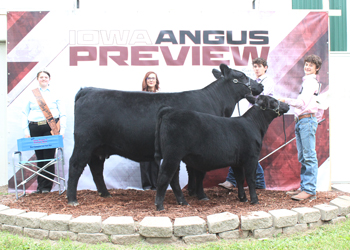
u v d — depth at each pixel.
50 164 5.09
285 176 5.82
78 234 3.47
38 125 5.23
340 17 6.82
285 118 5.83
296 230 3.72
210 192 5.34
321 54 5.85
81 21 5.67
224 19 5.80
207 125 4.00
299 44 5.84
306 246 3.18
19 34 5.61
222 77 5.01
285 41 5.84
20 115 5.62
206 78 5.80
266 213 3.74
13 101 5.61
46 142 4.99
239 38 5.81
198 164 4.07
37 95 5.24
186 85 5.79
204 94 4.79
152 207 4.21
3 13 5.59
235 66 5.83
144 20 5.73
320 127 5.79
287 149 5.82
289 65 5.85
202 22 5.78
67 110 5.67
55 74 5.65
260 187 5.61
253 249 3.12
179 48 5.77
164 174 3.91
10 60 5.61
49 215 3.72
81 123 4.40
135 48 5.73
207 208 4.12
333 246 3.15
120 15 5.71
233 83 4.95
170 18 5.75
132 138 4.37
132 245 3.35
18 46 5.61
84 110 4.43
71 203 4.36
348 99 6.47
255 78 5.81
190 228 3.42
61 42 5.65
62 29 5.66
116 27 5.71
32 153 5.65
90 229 3.46
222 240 3.45
